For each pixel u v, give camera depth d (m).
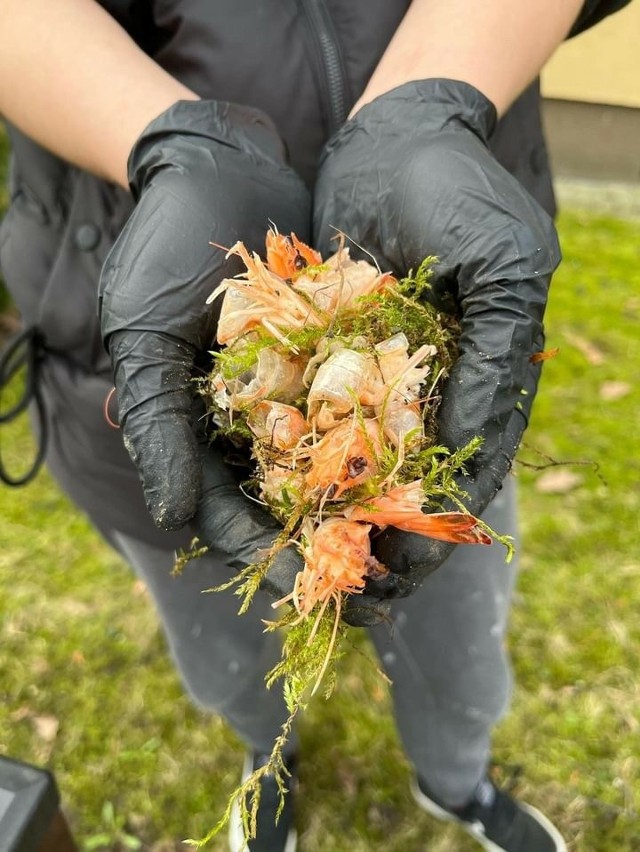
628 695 0.52
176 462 0.22
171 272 0.24
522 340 0.22
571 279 0.85
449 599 0.35
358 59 0.30
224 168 0.26
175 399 0.23
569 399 0.71
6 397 0.75
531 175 0.34
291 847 0.47
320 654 0.21
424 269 0.24
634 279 0.85
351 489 0.21
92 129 0.28
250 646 0.39
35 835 0.29
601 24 0.77
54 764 0.51
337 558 0.20
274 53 0.29
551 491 0.64
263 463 0.22
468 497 0.22
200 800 0.49
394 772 0.50
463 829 0.47
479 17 0.28
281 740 0.21
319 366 0.22
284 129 0.30
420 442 0.22
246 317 0.22
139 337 0.24
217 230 0.25
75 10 0.29
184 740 0.52
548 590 0.58
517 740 0.50
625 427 0.68
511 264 0.22
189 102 0.27
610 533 0.61
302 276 0.23
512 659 0.54
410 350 0.23
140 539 0.36
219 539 0.23
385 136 0.26
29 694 0.54
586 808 0.47
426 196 0.24
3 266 0.36
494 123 0.28
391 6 0.30
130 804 0.49
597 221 0.94
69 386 0.34
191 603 0.37
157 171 0.26
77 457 0.35
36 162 0.32
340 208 0.27
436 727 0.41
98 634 0.58
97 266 0.32
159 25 0.30
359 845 0.47
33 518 0.66
